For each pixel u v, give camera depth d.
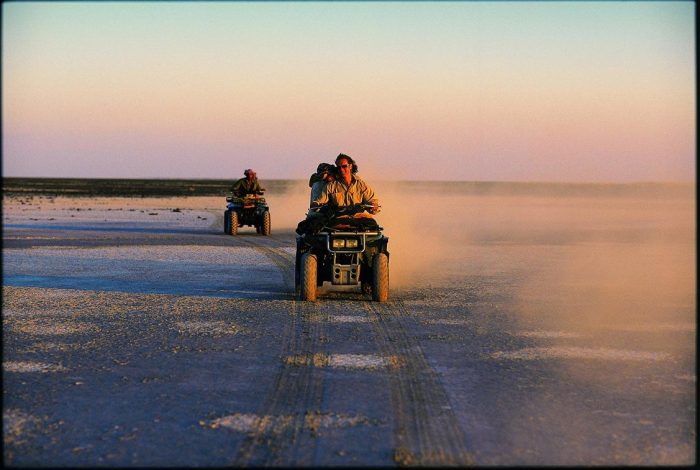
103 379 8.09
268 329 10.87
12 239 28.52
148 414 6.86
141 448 5.98
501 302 13.45
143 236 30.50
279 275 17.44
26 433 6.32
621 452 5.93
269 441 6.14
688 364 8.81
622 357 9.16
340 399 7.34
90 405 7.12
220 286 15.51
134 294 14.30
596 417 6.80
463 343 9.95
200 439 6.19
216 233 32.72
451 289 15.15
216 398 7.37
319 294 14.38
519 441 6.17
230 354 9.29
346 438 6.22
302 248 13.97
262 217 31.28
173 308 12.66
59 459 5.74
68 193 120.38
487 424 6.59
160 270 18.38
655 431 6.43
